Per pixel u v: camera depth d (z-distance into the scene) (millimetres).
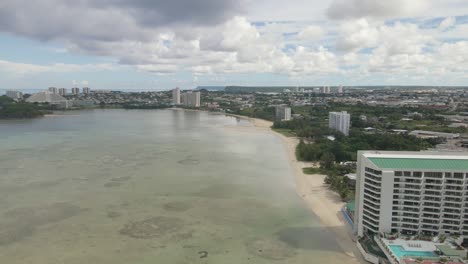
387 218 104688
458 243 98875
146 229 116375
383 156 109562
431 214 103250
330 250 104688
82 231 114438
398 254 92375
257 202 143750
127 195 149875
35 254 99500
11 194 149500
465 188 101812
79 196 147750
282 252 102875
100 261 96062
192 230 116250
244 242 108562
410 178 102812
